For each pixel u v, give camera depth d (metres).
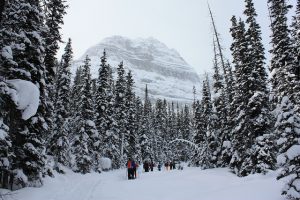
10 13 13.81
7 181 14.47
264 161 21.30
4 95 11.24
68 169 31.73
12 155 13.59
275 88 25.92
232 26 27.44
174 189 17.52
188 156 87.62
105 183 21.27
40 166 16.28
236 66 26.08
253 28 29.08
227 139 32.34
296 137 11.99
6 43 12.79
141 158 58.69
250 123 23.23
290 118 12.26
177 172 31.14
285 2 27.34
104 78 45.12
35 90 12.19
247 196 12.71
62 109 30.36
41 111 16.44
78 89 42.50
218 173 25.94
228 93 31.75
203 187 17.77
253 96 23.09
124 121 51.16
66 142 30.06
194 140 49.34
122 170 44.12
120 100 52.03
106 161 41.09
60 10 25.09
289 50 25.66
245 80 24.39
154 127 83.19
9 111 12.14
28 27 15.80
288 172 10.92
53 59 23.12
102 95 44.84
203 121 44.28
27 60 15.48
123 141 51.47
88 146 37.34
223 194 13.98
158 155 79.88
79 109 37.72
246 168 22.34
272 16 28.09
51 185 17.58
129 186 19.41
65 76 31.38
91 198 14.15
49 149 29.22
